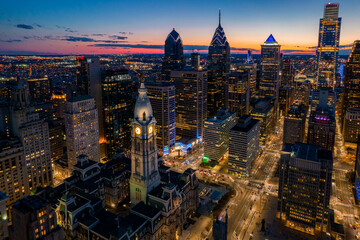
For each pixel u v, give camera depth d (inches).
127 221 7116.1
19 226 5910.4
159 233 7500.0
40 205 5989.2
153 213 7362.2
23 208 5949.8
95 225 7007.9
